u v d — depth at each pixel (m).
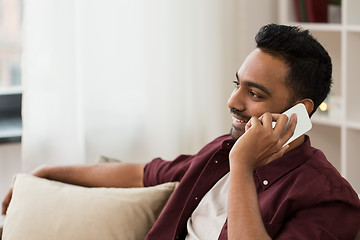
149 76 3.18
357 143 3.23
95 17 3.01
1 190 3.09
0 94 3.33
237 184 1.61
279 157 1.74
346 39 3.11
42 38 2.89
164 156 3.28
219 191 1.93
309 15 3.34
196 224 1.92
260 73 1.73
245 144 1.64
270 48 1.75
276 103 1.74
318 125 3.54
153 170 2.22
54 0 2.89
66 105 2.97
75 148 3.01
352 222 1.67
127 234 2.05
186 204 1.96
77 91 3.01
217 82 3.34
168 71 3.22
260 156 1.66
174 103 3.26
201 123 3.36
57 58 2.92
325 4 3.35
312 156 1.81
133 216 2.07
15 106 3.38
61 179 2.32
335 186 1.69
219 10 3.30
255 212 1.59
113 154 3.16
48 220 2.11
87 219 2.08
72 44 2.94
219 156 1.95
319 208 1.67
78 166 2.33
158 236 1.99
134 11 3.10
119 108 3.14
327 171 1.73
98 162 2.45
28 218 2.14
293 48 1.73
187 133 3.33
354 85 3.16
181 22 3.21
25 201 2.20
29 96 2.90
